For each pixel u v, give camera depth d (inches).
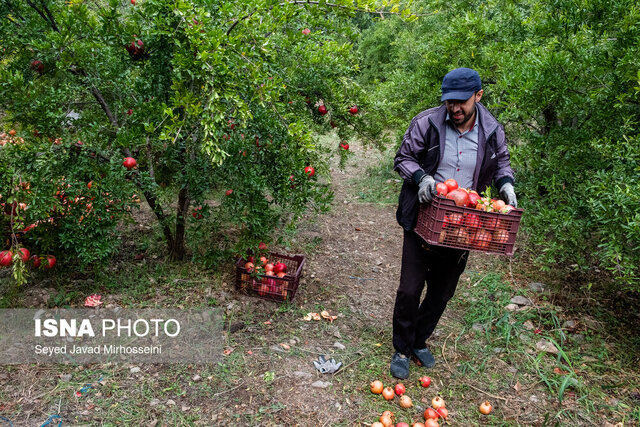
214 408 105.9
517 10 217.8
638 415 111.6
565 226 142.3
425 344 128.6
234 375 117.0
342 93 161.8
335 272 181.0
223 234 193.3
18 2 136.6
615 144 140.3
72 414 100.5
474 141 104.7
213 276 161.2
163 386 111.4
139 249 176.2
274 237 203.8
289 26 138.5
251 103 128.6
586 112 156.9
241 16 110.2
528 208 157.4
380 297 164.7
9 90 120.2
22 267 117.8
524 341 140.7
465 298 164.9
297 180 144.4
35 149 122.5
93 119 140.6
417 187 105.8
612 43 150.6
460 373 125.9
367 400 112.8
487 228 96.3
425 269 111.4
